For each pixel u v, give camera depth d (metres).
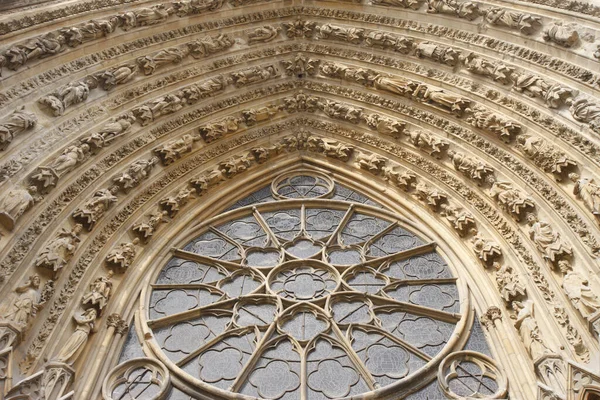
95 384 13.71
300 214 18.59
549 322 13.98
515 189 16.28
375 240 17.70
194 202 18.41
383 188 18.86
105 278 15.31
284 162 20.03
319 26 21.42
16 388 11.95
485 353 14.59
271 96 20.77
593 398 12.06
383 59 20.00
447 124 18.25
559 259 14.48
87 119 16.97
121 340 14.78
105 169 16.80
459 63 18.58
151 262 16.66
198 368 14.55
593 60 15.57
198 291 16.34
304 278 16.58
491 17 18.14
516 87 16.97
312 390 14.10
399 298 16.11
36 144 15.39
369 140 19.59
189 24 20.23
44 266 14.06
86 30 17.72
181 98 19.08
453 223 17.12
